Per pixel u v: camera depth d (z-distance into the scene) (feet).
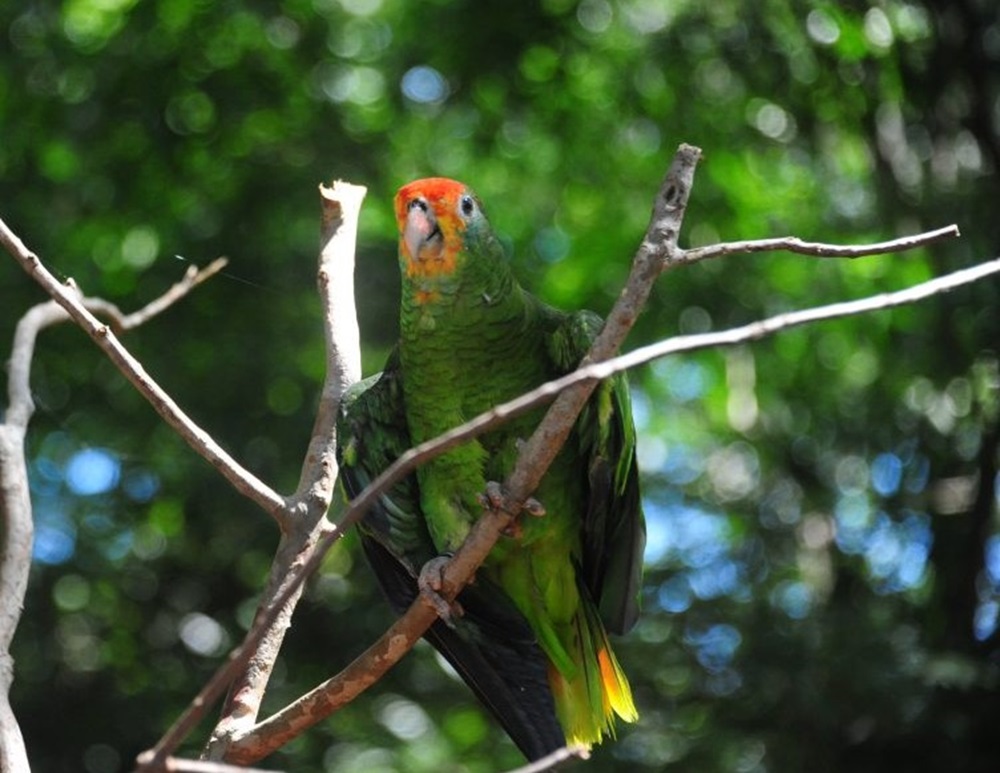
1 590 20.15
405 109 49.47
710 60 46.37
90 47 49.21
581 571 22.56
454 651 22.24
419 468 22.13
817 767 37.22
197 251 49.21
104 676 48.52
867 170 44.01
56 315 24.41
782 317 13.26
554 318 21.79
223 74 49.03
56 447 50.49
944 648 38.14
